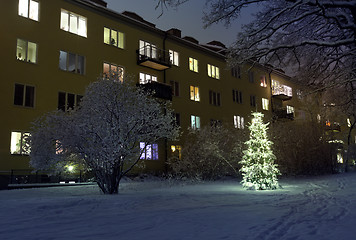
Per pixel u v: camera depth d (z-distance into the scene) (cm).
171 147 2673
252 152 1472
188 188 1540
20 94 1903
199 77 3119
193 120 2953
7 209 791
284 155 2386
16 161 1816
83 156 1250
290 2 1431
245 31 1505
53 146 1268
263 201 962
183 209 804
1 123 1797
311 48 1644
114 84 1355
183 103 2894
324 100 1930
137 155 1407
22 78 1922
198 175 2002
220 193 1235
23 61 1942
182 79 2939
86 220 651
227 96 3391
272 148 2356
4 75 1850
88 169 1346
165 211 774
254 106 3725
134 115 1323
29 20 2008
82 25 2292
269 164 1445
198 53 3167
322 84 1758
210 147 2019
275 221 608
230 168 2227
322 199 976
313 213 706
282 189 1402
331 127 2634
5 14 1908
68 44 2173
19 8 1977
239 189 1443
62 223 616
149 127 1385
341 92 1812
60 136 1235
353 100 1841
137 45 2619
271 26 1494
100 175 1332
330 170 2469
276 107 3922
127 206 881
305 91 1841
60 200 975
